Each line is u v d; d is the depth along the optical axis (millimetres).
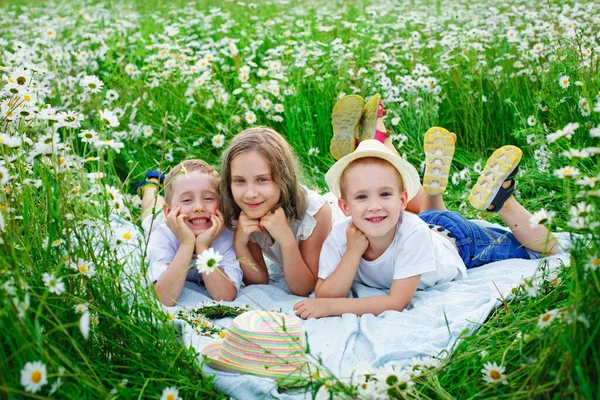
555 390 1577
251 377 1838
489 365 1710
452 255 2549
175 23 5730
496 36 4984
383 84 4121
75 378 1591
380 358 1987
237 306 2430
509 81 4199
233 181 2520
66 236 1842
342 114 3188
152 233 2680
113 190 1994
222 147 4020
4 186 1891
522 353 1771
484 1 6438
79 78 4258
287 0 6750
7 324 1548
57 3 8070
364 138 3244
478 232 2711
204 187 2598
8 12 7133
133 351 1844
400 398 1703
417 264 2348
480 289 2377
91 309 1815
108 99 3986
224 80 4375
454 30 4961
